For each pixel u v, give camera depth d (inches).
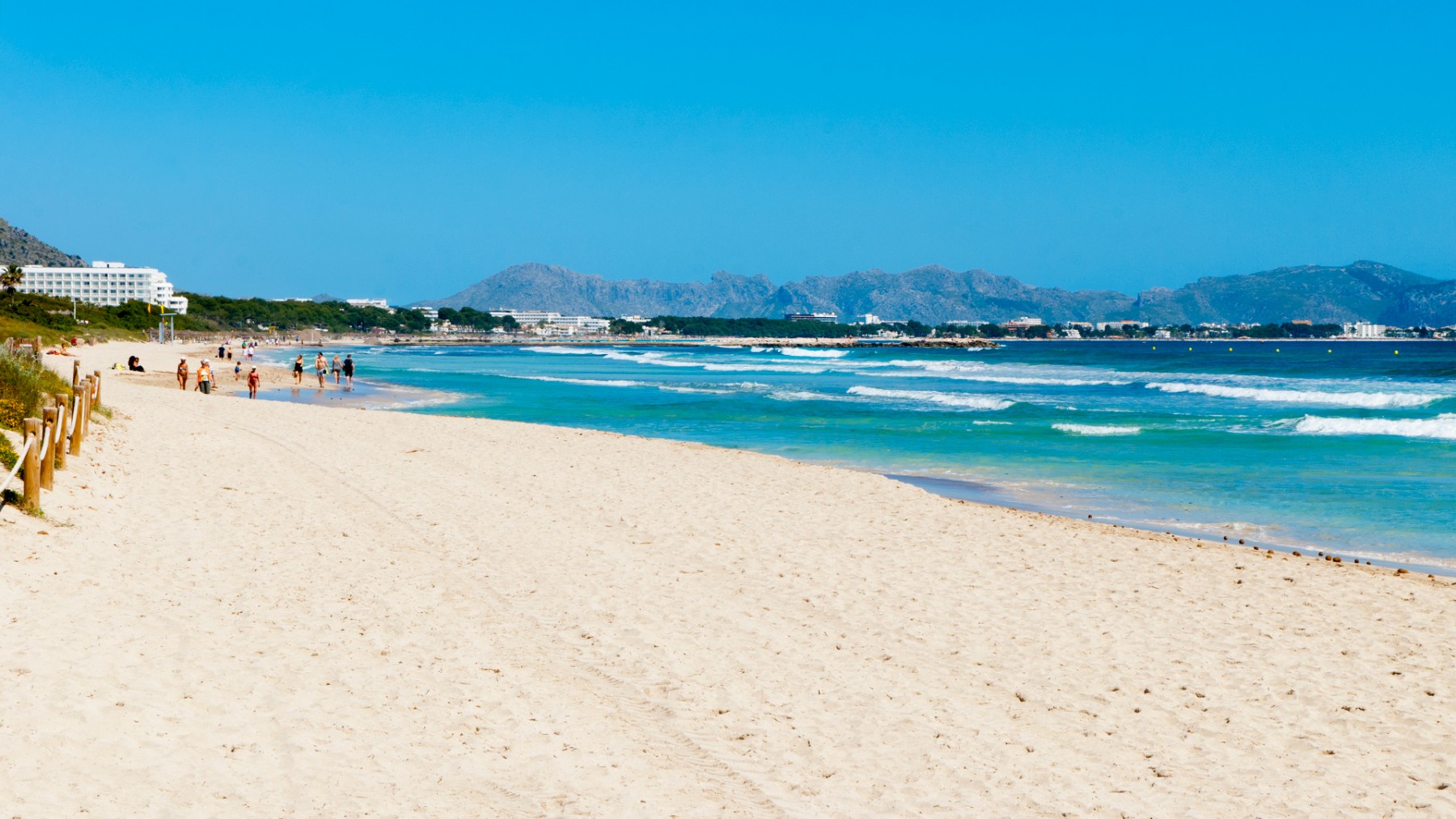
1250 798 265.3
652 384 2459.4
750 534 594.6
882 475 872.9
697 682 340.5
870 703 327.0
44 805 223.9
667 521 623.5
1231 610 447.2
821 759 282.4
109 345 4217.5
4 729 257.8
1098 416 1489.9
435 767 261.6
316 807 234.7
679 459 918.4
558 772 264.1
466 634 378.9
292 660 335.0
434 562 490.6
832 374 3097.9
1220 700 336.5
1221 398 1877.5
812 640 390.6
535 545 541.6
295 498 636.1
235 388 2042.3
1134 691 343.6
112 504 557.3
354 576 454.3
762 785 264.2
